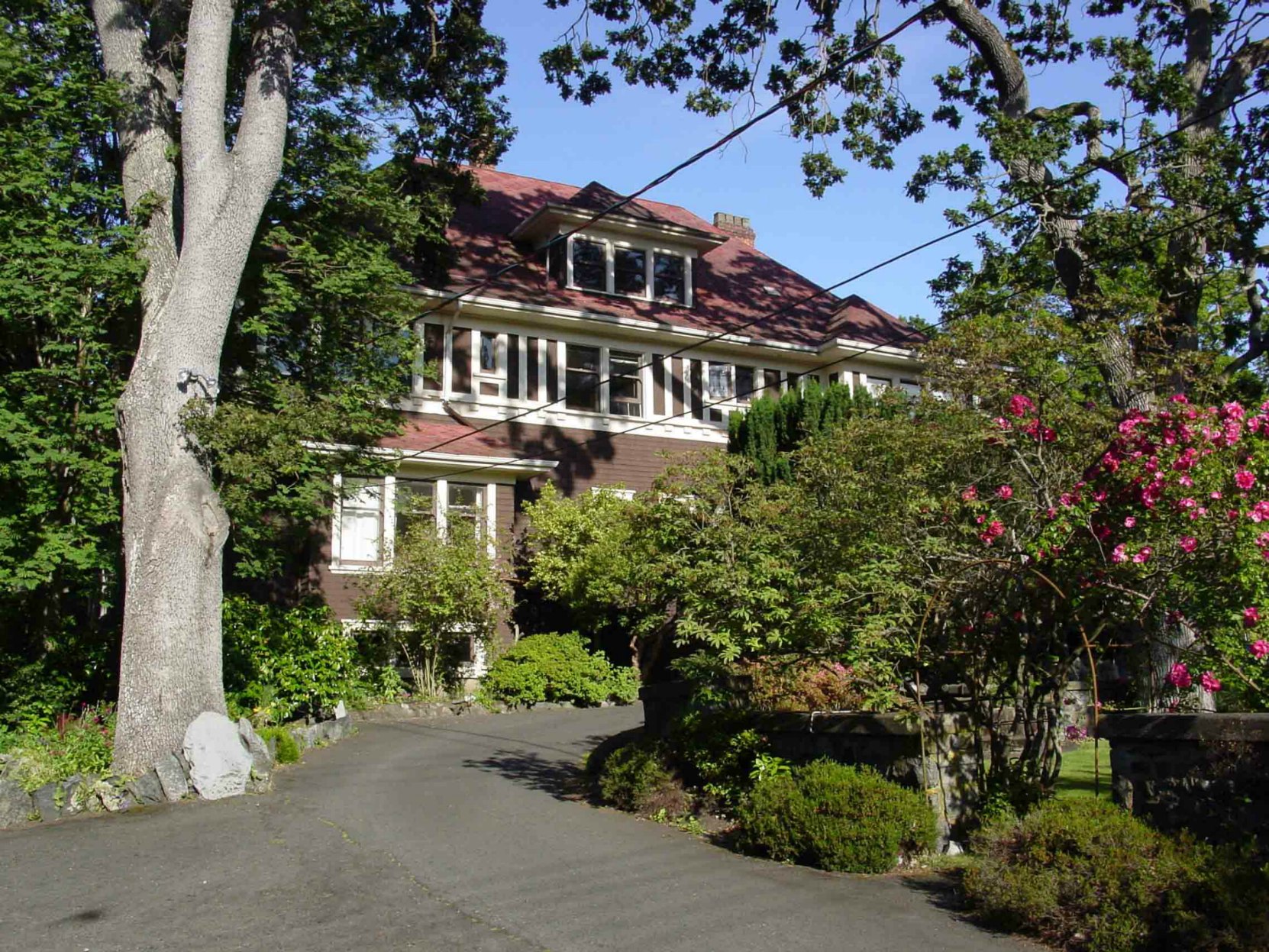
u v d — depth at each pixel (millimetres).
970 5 17156
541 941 6414
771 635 8906
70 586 15898
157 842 9352
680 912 6934
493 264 25984
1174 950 5586
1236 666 7191
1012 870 6488
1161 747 6891
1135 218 14703
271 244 16469
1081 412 8875
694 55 17859
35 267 12992
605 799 10766
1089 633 8703
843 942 6250
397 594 20062
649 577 10031
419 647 20922
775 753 9680
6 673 14516
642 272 27219
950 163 15594
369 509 22312
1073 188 14781
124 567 14031
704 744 10117
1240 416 7652
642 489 25562
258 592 20891
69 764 11445
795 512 9758
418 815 10344
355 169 17141
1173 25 17844
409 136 20375
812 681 10320
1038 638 8578
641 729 12531
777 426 19969
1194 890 5648
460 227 27250
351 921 6895
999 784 8547
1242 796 6410
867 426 10375
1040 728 8688
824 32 17547
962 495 8953
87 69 14031
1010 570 8359
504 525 23406
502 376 24562
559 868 8156
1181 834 6219
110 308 14711
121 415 13227
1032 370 9242
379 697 19875
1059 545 7938
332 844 9109
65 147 13680
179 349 13203
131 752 12070
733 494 11680
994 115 15750
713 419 26922
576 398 25391
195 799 11391
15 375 13492
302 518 16688
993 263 16172
